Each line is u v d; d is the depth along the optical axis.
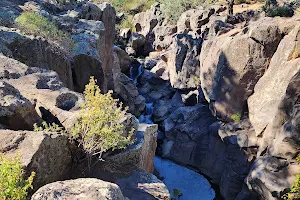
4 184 3.54
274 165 10.45
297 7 16.34
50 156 5.10
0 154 4.25
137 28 29.83
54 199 3.46
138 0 33.72
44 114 6.46
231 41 13.21
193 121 15.32
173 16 25.67
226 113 13.76
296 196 9.76
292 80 10.38
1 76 6.95
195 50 17.09
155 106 19.03
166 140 16.08
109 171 6.17
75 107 6.76
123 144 6.12
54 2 15.69
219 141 13.78
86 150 5.85
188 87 17.48
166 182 14.09
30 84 7.04
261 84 12.62
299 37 11.31
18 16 11.29
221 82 13.77
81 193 3.58
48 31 11.02
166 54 21.14
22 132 5.01
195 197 13.29
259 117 12.23
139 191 5.77
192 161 14.97
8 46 8.80
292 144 9.95
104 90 11.60
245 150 12.35
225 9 21.09
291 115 10.24
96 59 11.11
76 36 12.36
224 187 13.09
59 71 10.09
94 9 16.83
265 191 10.49
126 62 23.28
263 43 12.58
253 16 16.38
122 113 6.30
